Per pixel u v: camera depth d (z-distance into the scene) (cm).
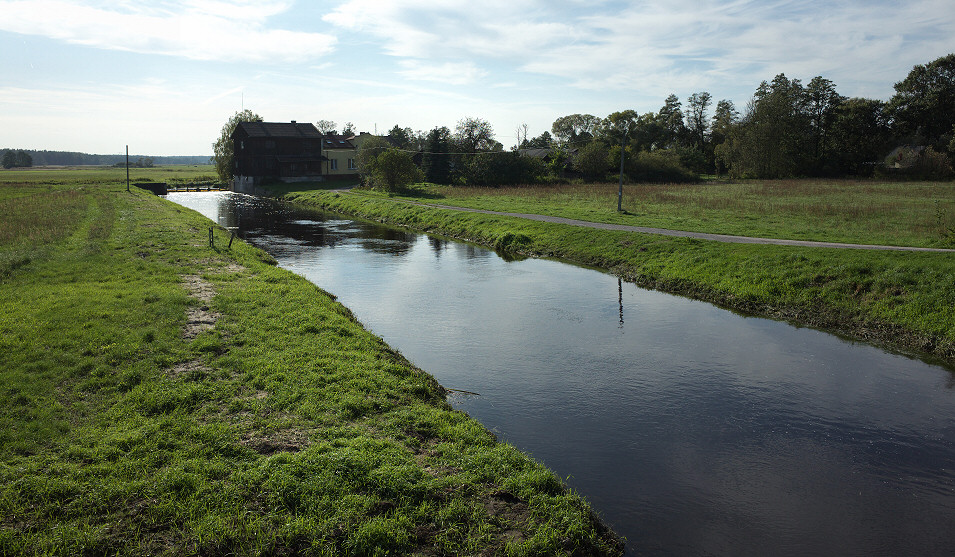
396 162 6400
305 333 1389
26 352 1149
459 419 1034
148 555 627
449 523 712
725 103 10988
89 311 1442
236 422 920
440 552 669
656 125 10538
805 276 2073
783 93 8912
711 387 1332
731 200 4634
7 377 1027
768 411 1208
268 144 8094
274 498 727
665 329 1784
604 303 2091
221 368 1137
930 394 1305
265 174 8119
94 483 736
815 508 873
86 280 1861
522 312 1947
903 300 1786
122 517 686
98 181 8406
